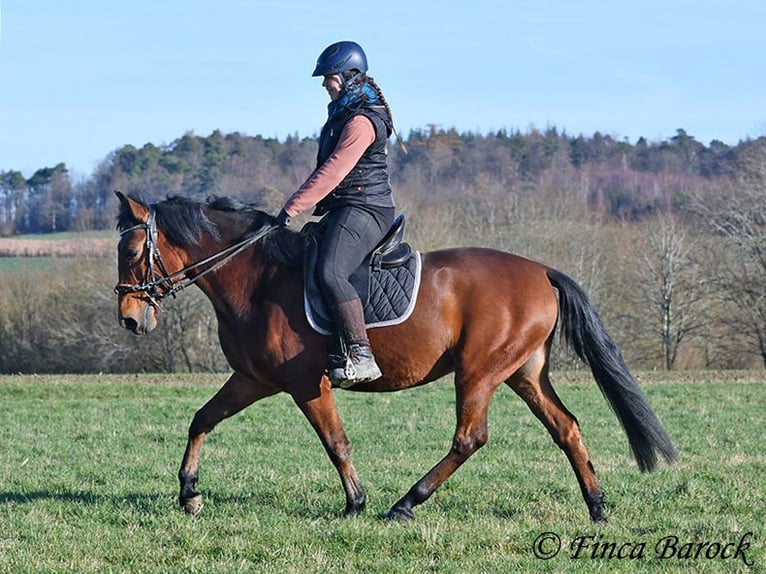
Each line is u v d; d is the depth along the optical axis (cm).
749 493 960
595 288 4225
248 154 6319
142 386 2373
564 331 856
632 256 4319
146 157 6194
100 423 1677
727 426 1573
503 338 827
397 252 840
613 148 8250
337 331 810
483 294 832
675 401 1973
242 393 880
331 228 818
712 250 4250
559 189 5631
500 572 687
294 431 1520
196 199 877
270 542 759
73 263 4266
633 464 1166
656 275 4228
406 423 1611
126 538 778
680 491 970
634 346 4334
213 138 6412
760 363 4266
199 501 882
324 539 765
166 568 698
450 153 7181
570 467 1144
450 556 727
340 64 821
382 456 1273
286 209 805
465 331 830
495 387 834
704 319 4247
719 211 4325
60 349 4156
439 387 2270
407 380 838
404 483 1027
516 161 7631
